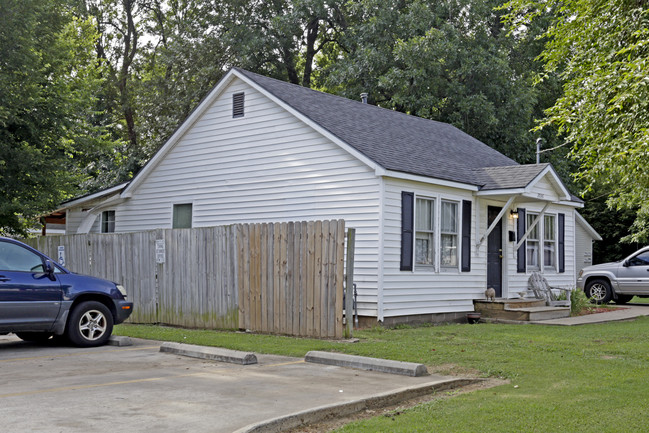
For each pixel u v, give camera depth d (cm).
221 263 1359
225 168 1761
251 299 1308
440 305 1585
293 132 1616
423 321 1538
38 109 1947
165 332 1301
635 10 985
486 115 2841
